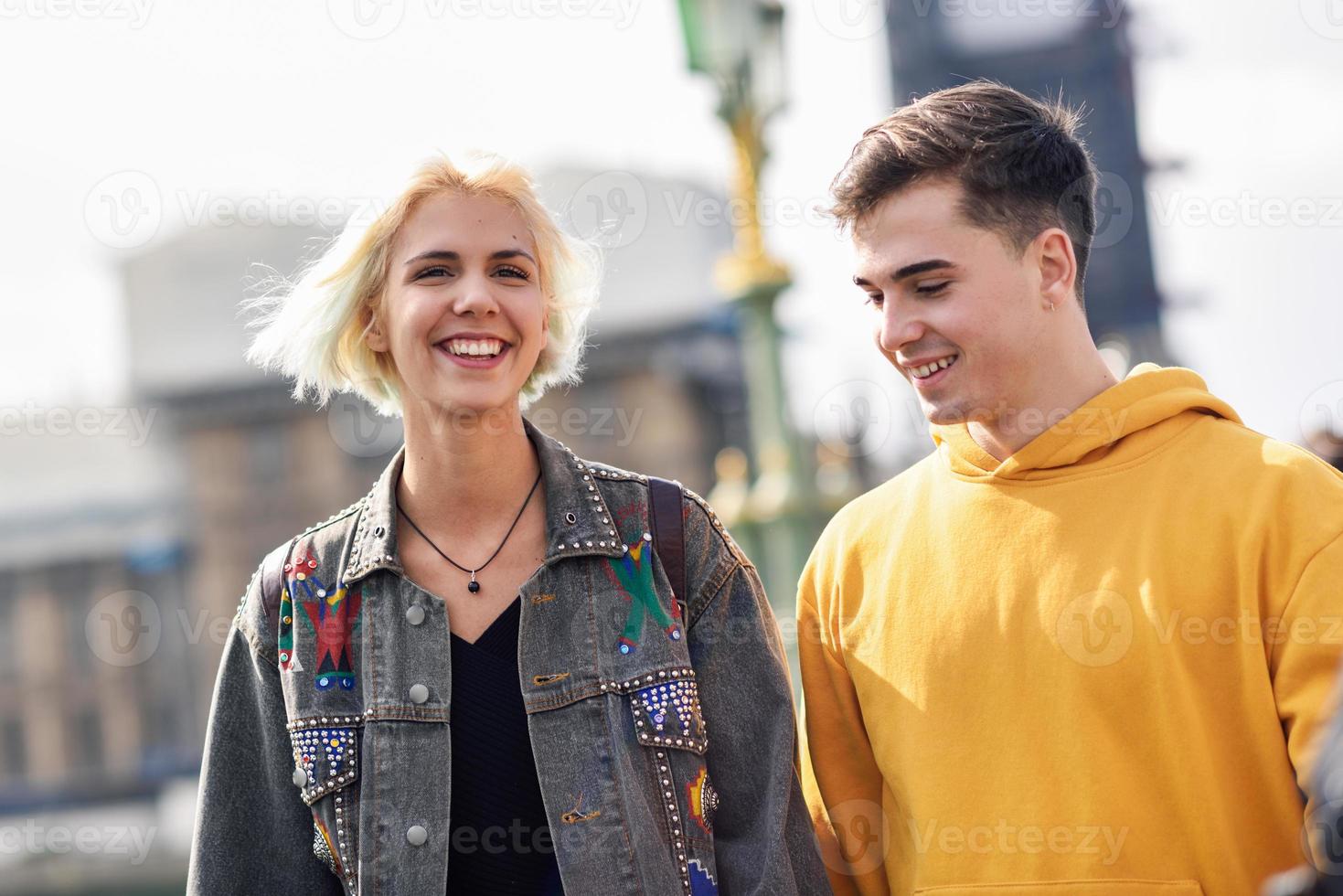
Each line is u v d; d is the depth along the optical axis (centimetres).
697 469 3634
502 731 213
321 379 228
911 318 207
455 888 211
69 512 3675
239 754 222
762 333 480
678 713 214
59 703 3619
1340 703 137
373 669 215
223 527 3688
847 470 480
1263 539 195
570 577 219
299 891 218
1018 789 205
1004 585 211
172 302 3659
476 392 213
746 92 479
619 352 3641
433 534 224
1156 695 199
